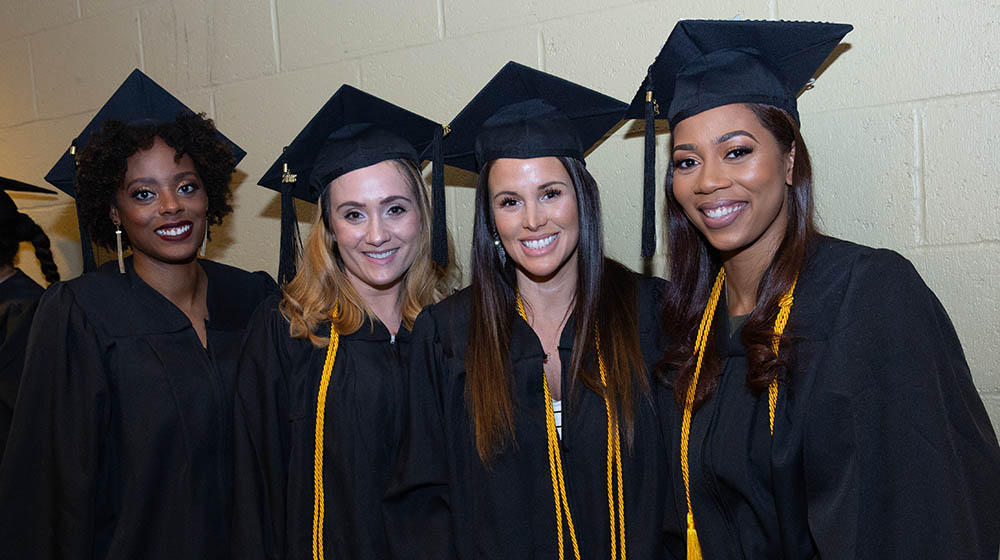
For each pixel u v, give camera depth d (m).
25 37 2.97
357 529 1.60
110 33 2.78
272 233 2.52
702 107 1.33
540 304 1.64
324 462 1.64
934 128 1.65
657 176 1.95
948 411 1.22
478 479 1.53
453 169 2.22
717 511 1.38
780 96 1.35
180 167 1.80
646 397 1.52
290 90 2.44
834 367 1.24
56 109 2.94
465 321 1.64
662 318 1.56
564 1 2.00
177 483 1.72
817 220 1.77
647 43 1.90
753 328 1.33
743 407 1.35
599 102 1.63
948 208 1.65
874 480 1.20
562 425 1.53
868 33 1.69
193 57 2.61
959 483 1.17
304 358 1.69
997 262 1.61
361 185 1.66
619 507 1.49
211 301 1.94
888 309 1.23
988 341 1.63
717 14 1.81
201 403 1.76
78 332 1.74
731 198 1.31
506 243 1.55
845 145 1.74
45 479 1.68
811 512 1.25
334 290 1.75
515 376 1.56
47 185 2.97
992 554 1.19
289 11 2.42
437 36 2.18
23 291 2.22
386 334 1.74
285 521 1.64
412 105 2.24
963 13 1.60
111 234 1.91
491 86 1.63
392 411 1.67
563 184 1.53
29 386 1.71
